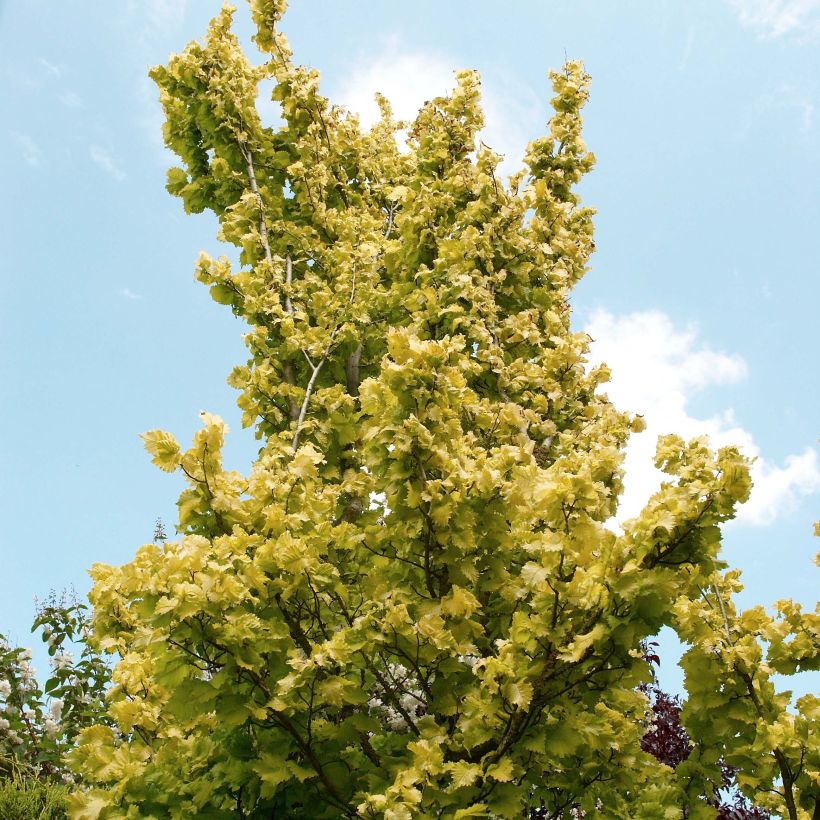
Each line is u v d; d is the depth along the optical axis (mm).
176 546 3072
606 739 3420
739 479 2781
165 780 3219
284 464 4816
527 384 5211
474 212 5965
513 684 2881
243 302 5945
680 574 2799
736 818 5035
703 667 3598
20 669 6855
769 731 3467
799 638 3656
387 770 3219
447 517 3160
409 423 3197
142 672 3910
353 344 6023
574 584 2902
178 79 6859
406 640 3127
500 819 3049
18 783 5590
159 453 3346
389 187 7688
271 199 6707
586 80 7102
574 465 3230
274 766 3045
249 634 2934
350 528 3697
